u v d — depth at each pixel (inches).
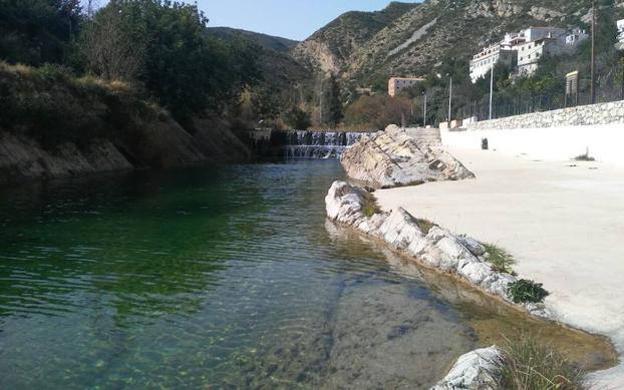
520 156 1766.7
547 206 701.9
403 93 5167.3
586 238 506.3
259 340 314.0
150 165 1638.8
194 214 756.6
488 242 500.7
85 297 388.8
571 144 1520.7
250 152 2568.9
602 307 336.8
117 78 1771.7
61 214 737.0
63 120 1285.7
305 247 555.5
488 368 233.6
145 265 476.1
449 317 351.9
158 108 1904.5
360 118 4362.7
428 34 7583.7
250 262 491.8
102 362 285.7
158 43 2118.6
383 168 1195.3
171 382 264.7
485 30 7003.0
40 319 345.7
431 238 500.1
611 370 252.8
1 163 1079.6
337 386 258.7
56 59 2169.0
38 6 2383.1
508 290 382.6
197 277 441.4
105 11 2010.3
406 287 419.8
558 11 6614.2
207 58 2469.2
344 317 351.9
